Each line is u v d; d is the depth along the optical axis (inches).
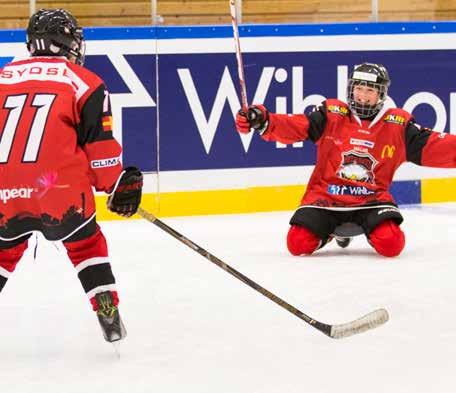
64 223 374.0
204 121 762.2
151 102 753.0
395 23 786.2
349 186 590.9
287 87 773.3
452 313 450.6
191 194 764.0
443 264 565.0
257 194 775.1
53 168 369.1
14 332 425.1
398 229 581.9
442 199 808.9
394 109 594.2
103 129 375.2
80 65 403.2
